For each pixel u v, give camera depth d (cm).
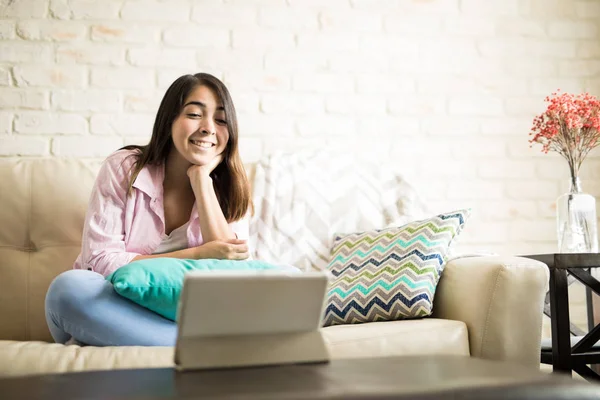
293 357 103
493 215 279
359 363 103
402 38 279
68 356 136
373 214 236
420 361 104
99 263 181
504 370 92
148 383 88
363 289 197
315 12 273
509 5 288
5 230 210
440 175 277
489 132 282
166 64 260
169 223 206
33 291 206
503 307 175
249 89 266
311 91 271
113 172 193
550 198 284
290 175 235
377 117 275
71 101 252
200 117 199
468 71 283
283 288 100
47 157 248
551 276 194
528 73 287
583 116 230
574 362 191
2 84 249
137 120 256
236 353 100
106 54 256
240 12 268
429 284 192
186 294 96
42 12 253
